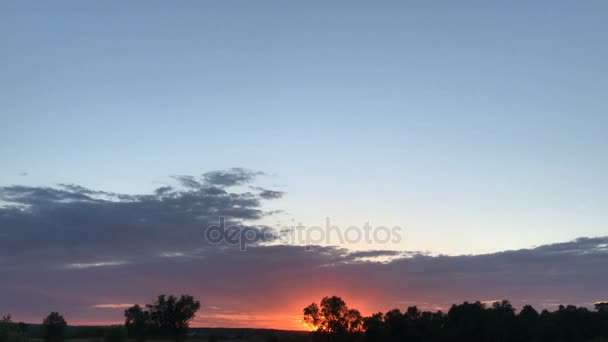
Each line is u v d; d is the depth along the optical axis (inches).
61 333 4943.4
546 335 4864.7
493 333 4874.5
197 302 5506.9
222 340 6274.6
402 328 5182.1
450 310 5413.4
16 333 2888.8
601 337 4985.2
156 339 5398.6
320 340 5319.9
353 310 5334.6
